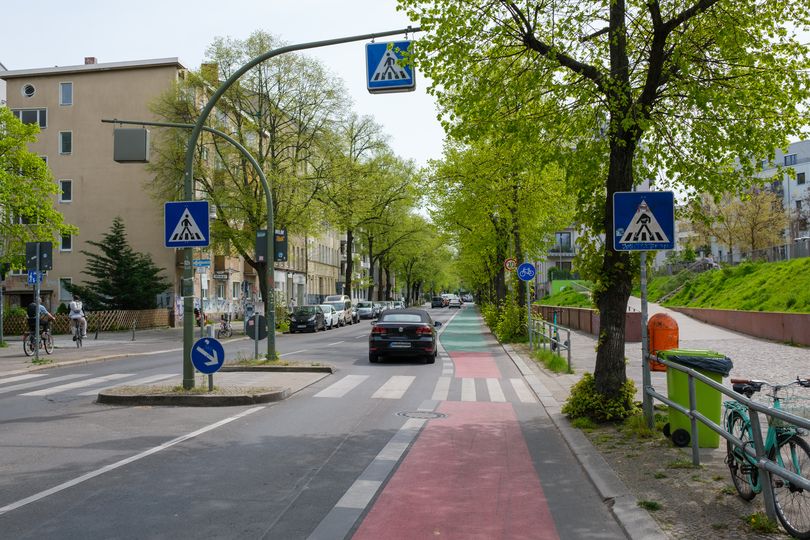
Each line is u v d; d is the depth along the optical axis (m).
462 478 6.57
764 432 5.64
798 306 24.27
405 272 83.44
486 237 29.64
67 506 5.51
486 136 10.94
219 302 49.94
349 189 39.09
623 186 9.38
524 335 26.92
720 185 10.45
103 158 46.25
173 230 11.80
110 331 38.22
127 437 8.44
